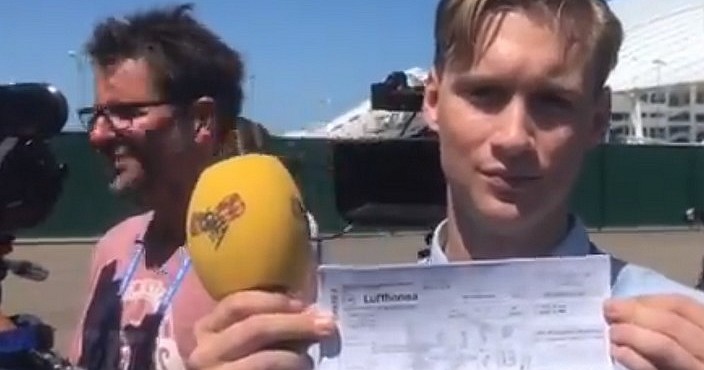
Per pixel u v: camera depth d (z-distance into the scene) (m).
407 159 1.53
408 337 0.72
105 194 10.37
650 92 25.72
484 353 0.72
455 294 0.72
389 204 1.54
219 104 1.29
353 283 0.72
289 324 0.67
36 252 9.10
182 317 1.15
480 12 0.78
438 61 0.82
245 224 0.67
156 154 1.26
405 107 1.68
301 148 7.36
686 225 12.71
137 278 1.25
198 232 0.69
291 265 0.68
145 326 1.20
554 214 0.82
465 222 0.83
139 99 1.26
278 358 0.66
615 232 12.06
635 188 12.68
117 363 1.22
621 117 25.72
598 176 12.52
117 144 1.28
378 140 1.54
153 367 1.18
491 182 0.79
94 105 1.30
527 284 0.72
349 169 1.56
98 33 1.29
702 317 0.69
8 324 1.07
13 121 1.11
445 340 0.72
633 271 0.84
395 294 0.72
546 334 0.72
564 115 0.78
